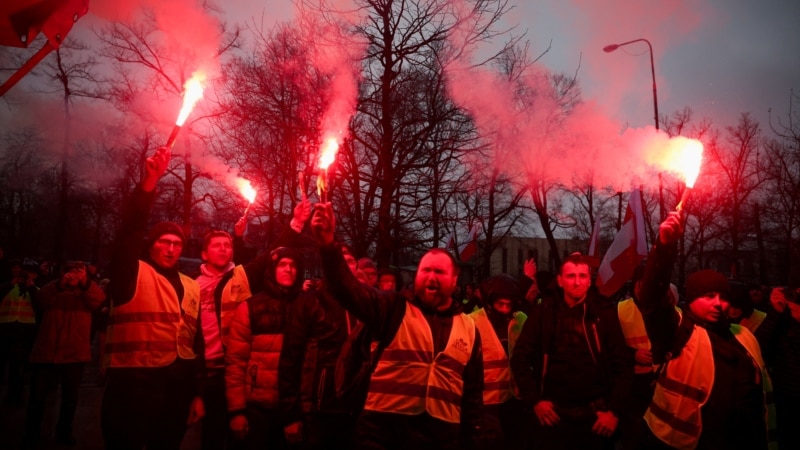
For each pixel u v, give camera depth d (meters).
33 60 3.95
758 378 4.09
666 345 4.11
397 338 3.46
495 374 5.89
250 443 4.69
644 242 5.97
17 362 9.67
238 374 4.71
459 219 10.97
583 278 4.95
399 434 3.42
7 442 7.42
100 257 35.41
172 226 4.52
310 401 4.38
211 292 5.61
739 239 30.77
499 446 3.97
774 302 6.22
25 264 9.86
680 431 4.05
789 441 6.25
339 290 3.30
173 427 4.34
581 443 4.81
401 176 10.05
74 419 8.79
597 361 4.85
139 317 4.21
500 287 6.07
